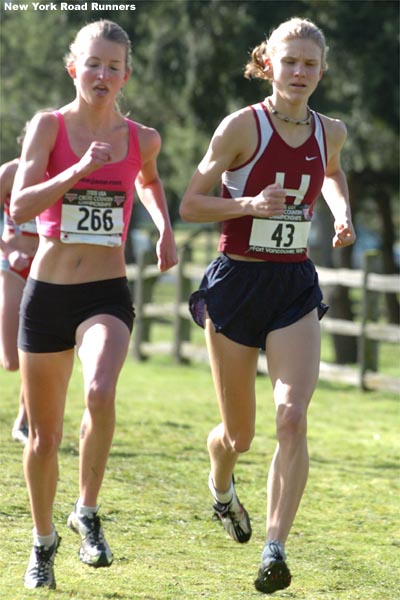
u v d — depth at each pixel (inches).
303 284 495.8
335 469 801.6
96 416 447.5
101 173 471.5
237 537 557.3
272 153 487.5
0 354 736.3
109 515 628.7
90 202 471.2
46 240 475.5
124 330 466.3
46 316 468.8
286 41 484.7
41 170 461.7
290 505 451.8
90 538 462.9
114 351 454.3
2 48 2287.2
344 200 521.3
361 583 526.3
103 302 471.5
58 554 544.4
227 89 1781.5
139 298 1625.2
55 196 442.3
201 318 512.4
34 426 472.1
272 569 439.5
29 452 472.7
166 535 598.2
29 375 471.2
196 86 1792.6
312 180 494.6
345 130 511.5
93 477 462.6
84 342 461.4
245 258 496.7
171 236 510.0
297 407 459.8
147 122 2144.4
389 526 641.6
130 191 484.1
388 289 1283.2
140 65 1884.8
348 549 589.9
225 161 489.1
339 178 526.9
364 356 1304.1
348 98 1749.5
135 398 1138.0
